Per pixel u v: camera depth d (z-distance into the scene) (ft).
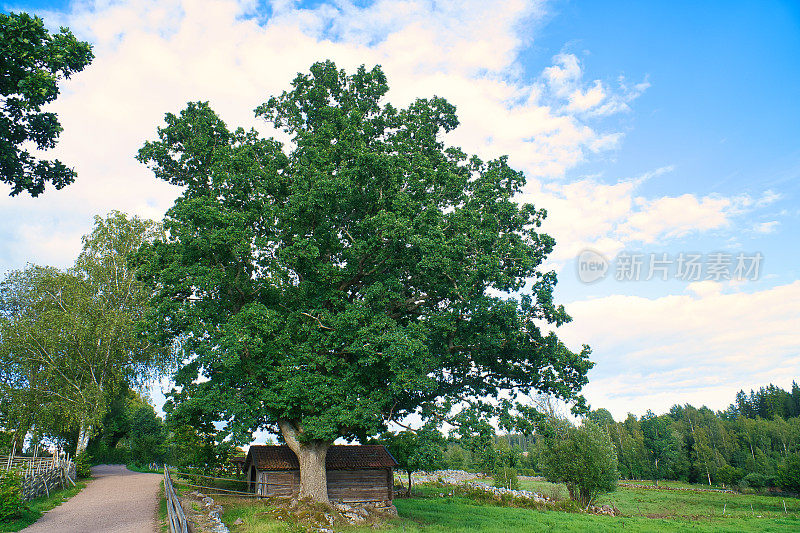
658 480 364.17
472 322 77.61
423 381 71.31
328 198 78.95
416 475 221.46
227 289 82.64
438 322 76.43
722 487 304.50
